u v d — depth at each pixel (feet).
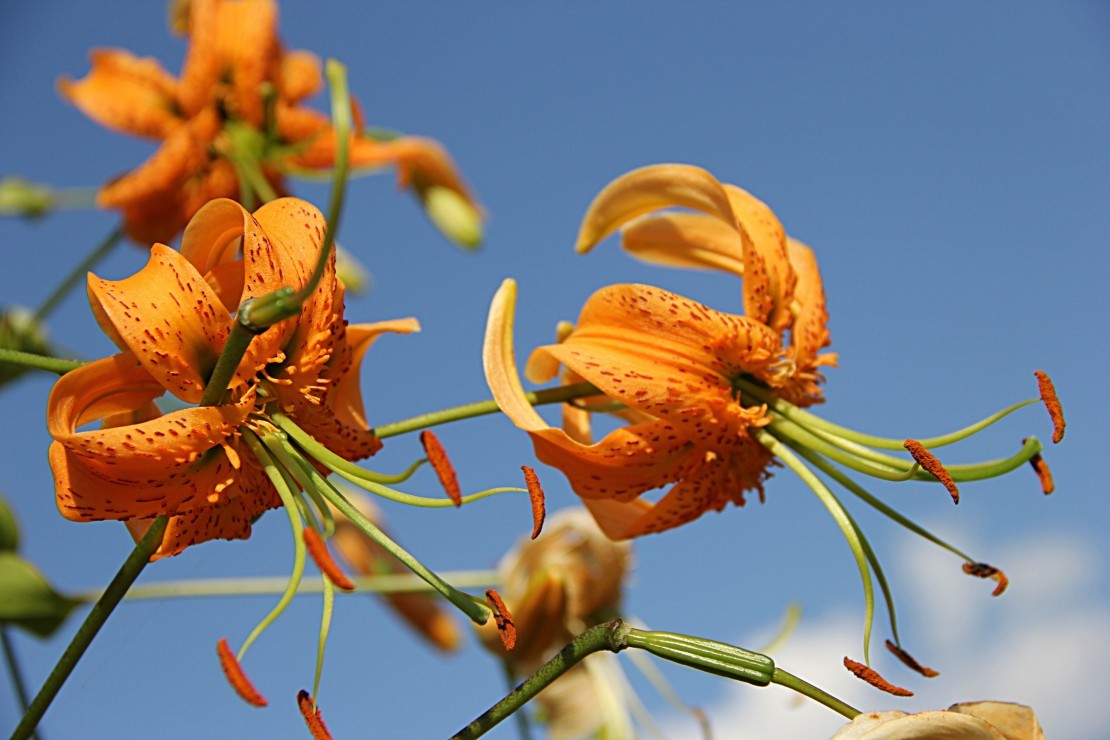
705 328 1.82
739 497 1.86
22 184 2.45
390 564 2.48
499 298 1.79
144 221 2.55
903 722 1.57
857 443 1.84
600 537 2.47
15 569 2.11
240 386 1.66
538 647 2.43
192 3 2.68
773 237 1.91
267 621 1.59
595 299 1.82
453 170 2.70
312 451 1.66
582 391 1.84
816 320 1.92
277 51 2.72
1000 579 1.81
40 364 1.65
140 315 1.61
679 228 1.96
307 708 1.57
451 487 1.61
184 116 2.68
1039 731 1.58
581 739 2.41
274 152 2.65
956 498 1.75
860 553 1.79
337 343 1.71
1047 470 1.81
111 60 2.71
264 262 1.63
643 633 1.61
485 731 1.61
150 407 1.70
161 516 1.64
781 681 1.61
